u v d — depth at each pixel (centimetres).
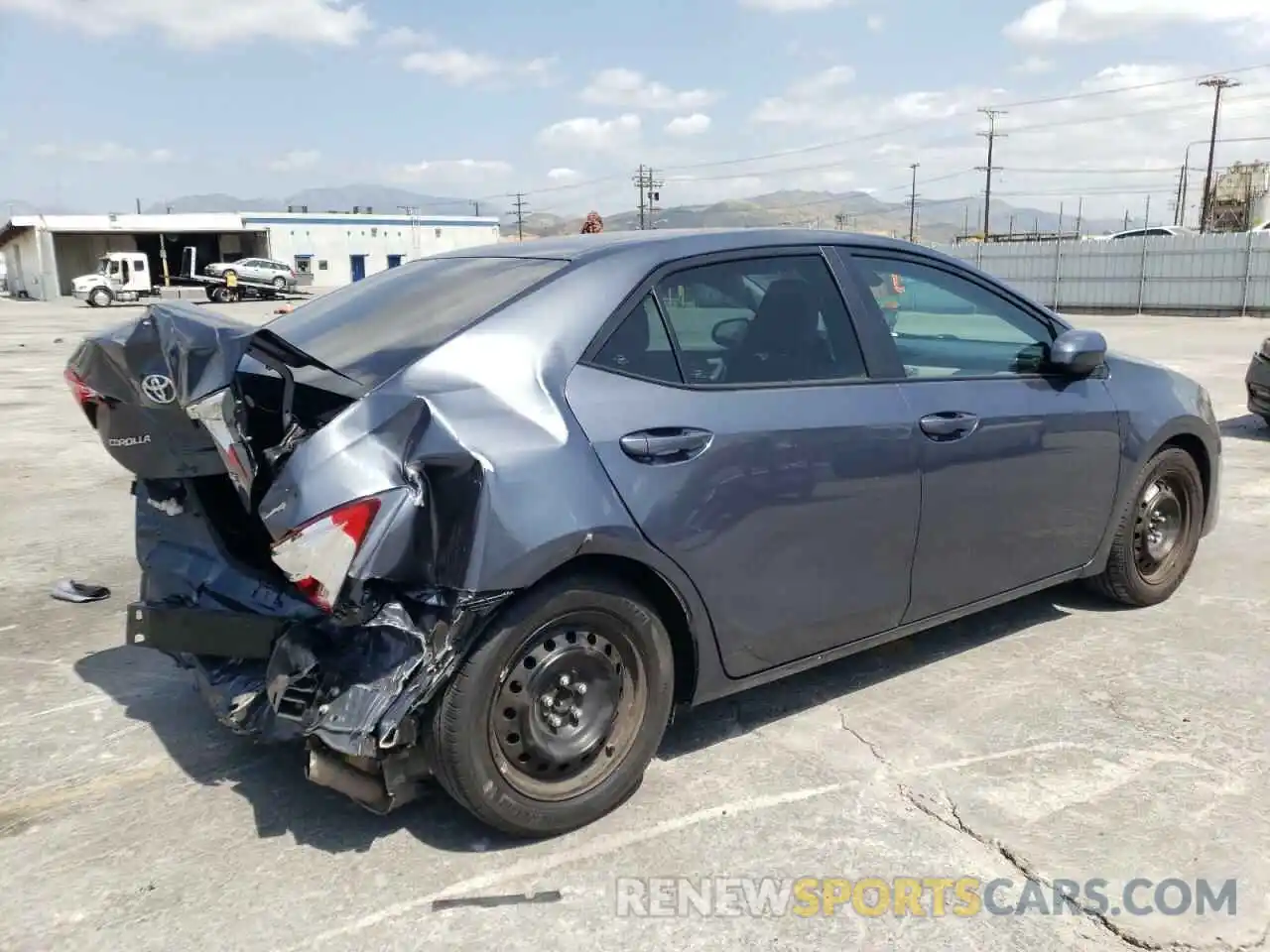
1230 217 5550
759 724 366
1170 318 3155
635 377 305
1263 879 274
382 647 269
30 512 698
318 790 325
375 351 302
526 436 279
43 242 5381
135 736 365
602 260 320
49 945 252
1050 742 350
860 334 358
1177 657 421
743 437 315
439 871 281
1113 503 441
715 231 350
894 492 352
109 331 294
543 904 267
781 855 288
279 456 267
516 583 270
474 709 274
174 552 320
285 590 297
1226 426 999
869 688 396
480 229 7794
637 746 309
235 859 288
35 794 325
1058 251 3578
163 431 290
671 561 300
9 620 485
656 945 251
